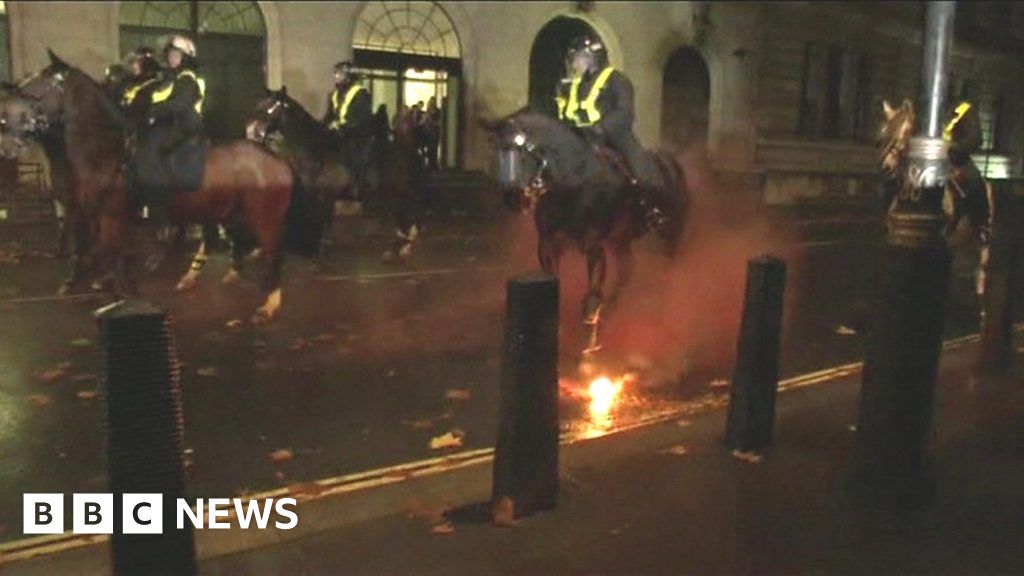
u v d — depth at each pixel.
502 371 4.31
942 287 4.33
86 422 5.82
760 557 3.98
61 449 5.38
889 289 4.37
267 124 10.02
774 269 5.19
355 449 5.57
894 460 4.44
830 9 21.47
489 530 4.25
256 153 8.67
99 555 4.06
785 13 22.69
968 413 5.61
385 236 14.27
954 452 5.07
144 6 15.31
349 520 4.47
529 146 7.31
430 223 15.71
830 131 22.14
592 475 4.93
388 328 8.61
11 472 5.03
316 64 16.89
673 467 5.05
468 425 6.09
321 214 9.12
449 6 18.22
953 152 6.50
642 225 8.20
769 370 5.28
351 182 11.74
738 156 22.61
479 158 18.69
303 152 10.27
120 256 8.52
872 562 3.93
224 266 11.03
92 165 8.20
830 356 8.09
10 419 5.82
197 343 7.77
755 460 5.16
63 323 8.02
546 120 7.39
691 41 21.72
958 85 6.27
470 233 14.98
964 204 8.45
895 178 9.27
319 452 5.50
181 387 6.59
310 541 4.15
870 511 4.44
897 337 4.36
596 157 7.54
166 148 8.23
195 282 9.80
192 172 8.25
